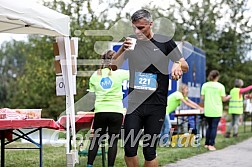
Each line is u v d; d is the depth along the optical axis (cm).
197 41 3288
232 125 1577
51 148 1104
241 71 3659
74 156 749
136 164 532
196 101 1567
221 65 3609
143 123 530
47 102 2266
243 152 1094
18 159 915
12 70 5022
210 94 1145
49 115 2217
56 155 977
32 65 2423
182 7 2630
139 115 524
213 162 905
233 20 2984
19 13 667
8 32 840
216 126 1145
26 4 679
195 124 1206
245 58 3678
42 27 723
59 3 1702
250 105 1898
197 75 1597
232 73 3609
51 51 2244
